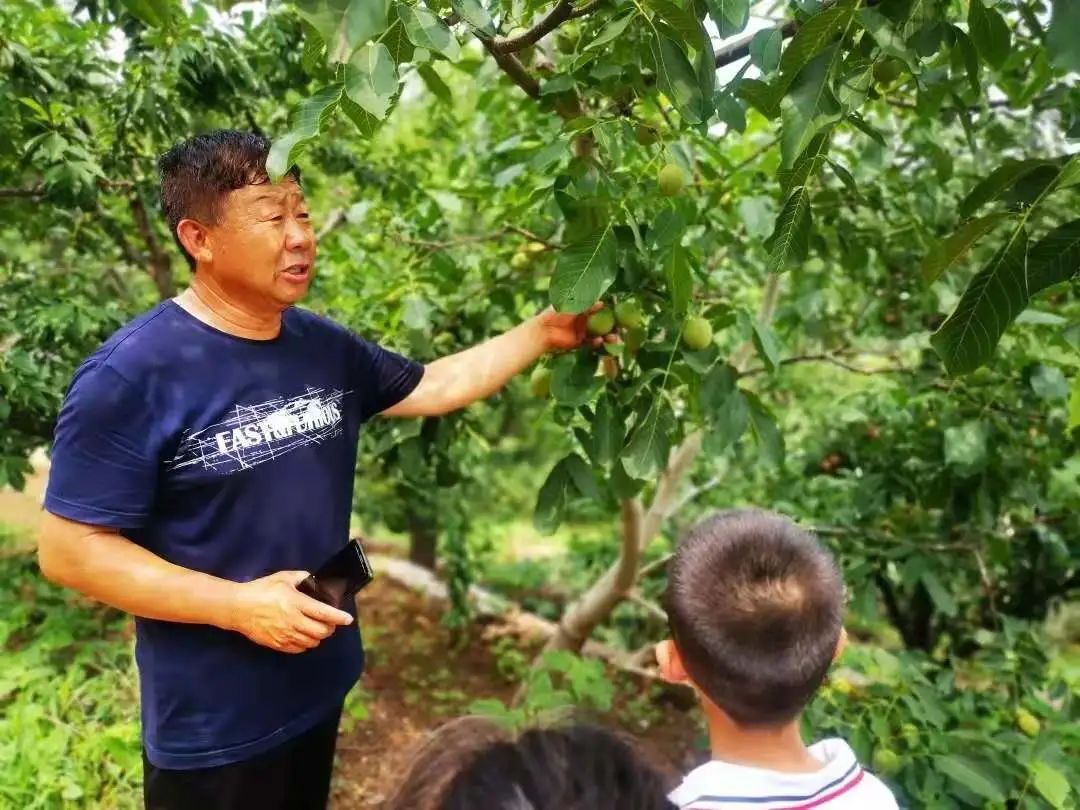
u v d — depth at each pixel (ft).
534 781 3.50
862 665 9.04
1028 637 10.00
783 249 5.07
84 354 10.66
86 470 5.07
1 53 8.79
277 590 5.19
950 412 9.91
